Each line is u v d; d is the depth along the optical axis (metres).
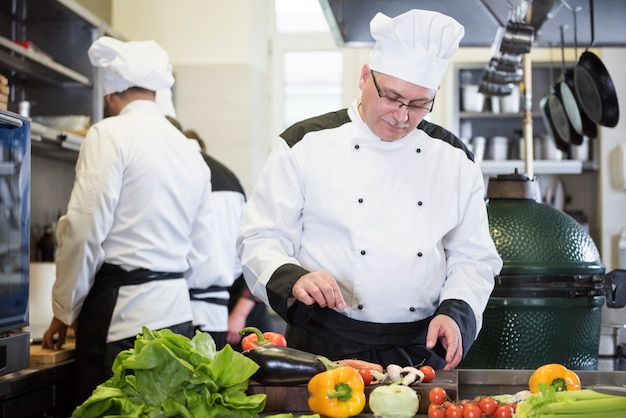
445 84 5.27
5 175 1.95
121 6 4.90
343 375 1.46
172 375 1.39
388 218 1.96
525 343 2.38
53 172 4.00
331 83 5.53
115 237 2.50
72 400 2.52
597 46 3.32
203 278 3.07
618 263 4.86
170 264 2.58
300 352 1.56
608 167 4.91
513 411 1.39
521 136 5.16
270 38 5.52
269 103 5.53
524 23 2.76
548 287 2.37
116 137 2.49
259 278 1.87
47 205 3.93
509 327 2.38
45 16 3.67
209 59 4.90
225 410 1.39
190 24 4.91
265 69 5.38
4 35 3.60
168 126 2.66
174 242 2.60
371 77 1.88
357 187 1.97
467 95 5.06
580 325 2.41
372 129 1.93
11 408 2.10
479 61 5.05
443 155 2.03
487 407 1.41
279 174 2.00
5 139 1.95
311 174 1.99
